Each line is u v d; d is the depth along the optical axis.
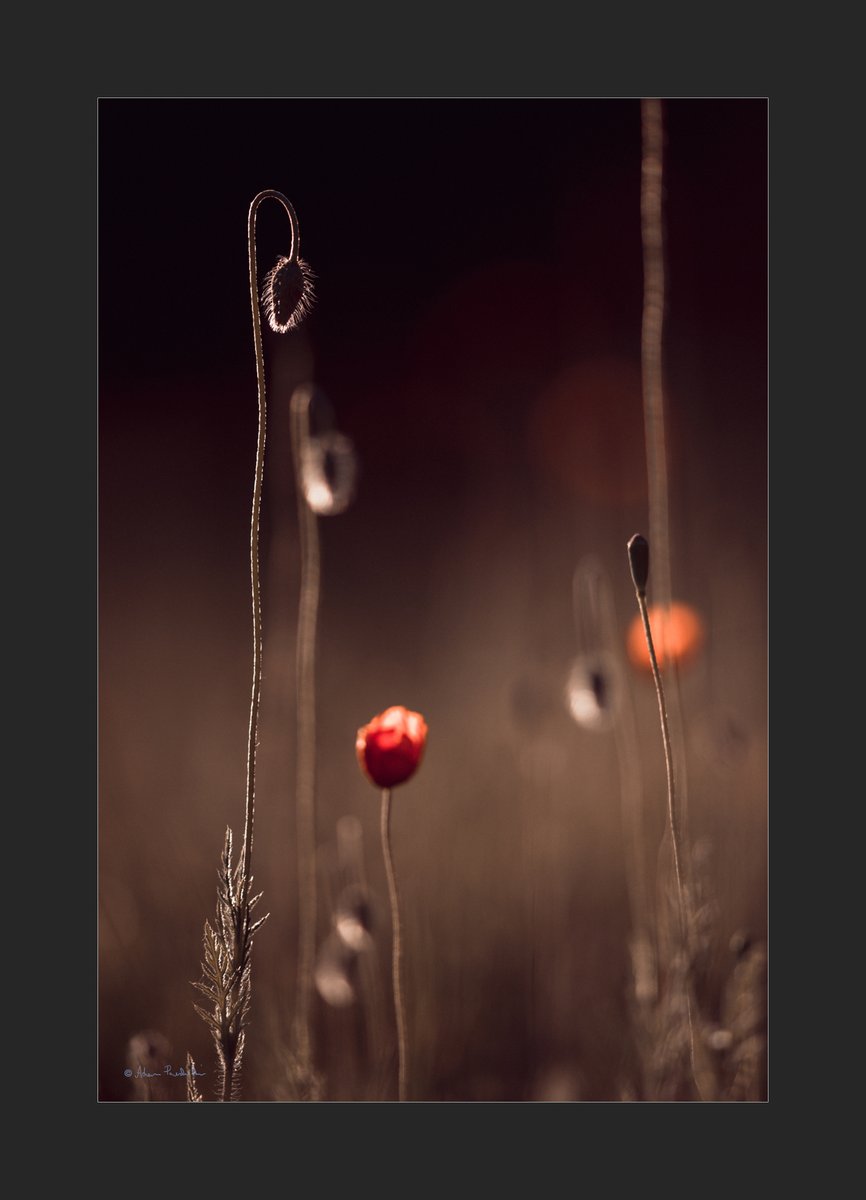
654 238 1.12
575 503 1.97
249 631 2.12
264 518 1.39
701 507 1.81
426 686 1.86
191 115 2.23
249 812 1.01
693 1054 1.08
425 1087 1.19
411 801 1.45
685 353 1.91
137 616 2.12
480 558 1.97
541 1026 1.24
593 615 1.19
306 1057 1.12
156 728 1.70
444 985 1.24
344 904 1.14
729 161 2.33
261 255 2.26
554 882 1.30
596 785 1.43
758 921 1.20
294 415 1.11
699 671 1.34
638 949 1.17
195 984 1.02
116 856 1.30
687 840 1.17
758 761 1.24
